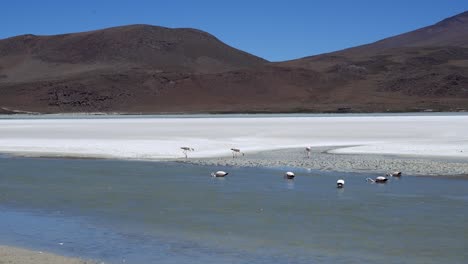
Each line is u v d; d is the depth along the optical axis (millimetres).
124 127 60062
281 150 37656
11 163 32875
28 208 19516
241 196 21297
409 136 46469
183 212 18641
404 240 15094
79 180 25859
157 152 37188
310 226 16625
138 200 20766
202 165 31109
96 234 15922
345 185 23641
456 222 16891
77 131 54812
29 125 65188
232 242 15102
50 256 13555
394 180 24953
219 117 92000
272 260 13547
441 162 30391
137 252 14156
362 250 14289
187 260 13516
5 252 13844
